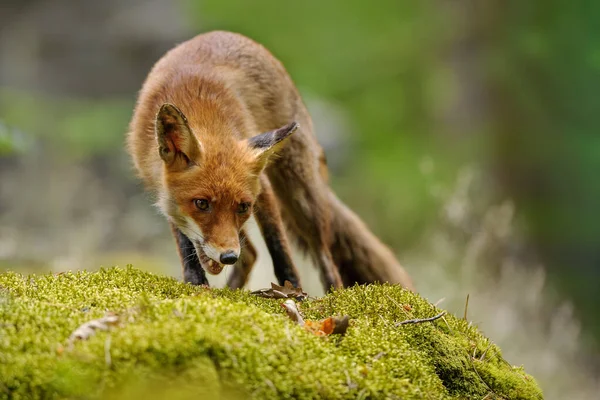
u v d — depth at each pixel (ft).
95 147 75.20
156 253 58.90
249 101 24.99
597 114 71.77
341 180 79.61
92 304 15.61
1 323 13.83
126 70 94.27
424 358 16.57
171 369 12.51
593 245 70.74
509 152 76.13
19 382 12.28
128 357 12.46
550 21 70.44
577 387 44.16
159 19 94.12
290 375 13.53
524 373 18.38
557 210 72.79
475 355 17.93
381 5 94.53
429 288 52.16
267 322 14.35
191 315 13.93
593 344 49.52
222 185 20.47
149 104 23.27
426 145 87.71
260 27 96.43
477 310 48.52
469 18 79.71
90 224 61.16
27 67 93.86
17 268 40.24
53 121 80.12
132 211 67.82
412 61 93.45
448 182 74.79
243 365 13.10
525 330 48.49
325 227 27.40
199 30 94.63
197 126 21.83
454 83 82.84
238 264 26.22
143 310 14.30
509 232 57.93
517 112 75.56
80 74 94.02
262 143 21.56
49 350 13.03
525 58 72.79
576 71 70.28
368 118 96.73
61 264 43.04
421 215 73.67
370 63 96.32
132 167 25.12
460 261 55.31
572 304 55.83
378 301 18.07
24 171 68.49
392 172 82.28
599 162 72.74
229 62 25.05
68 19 94.17
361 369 14.67
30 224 63.31
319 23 96.99
